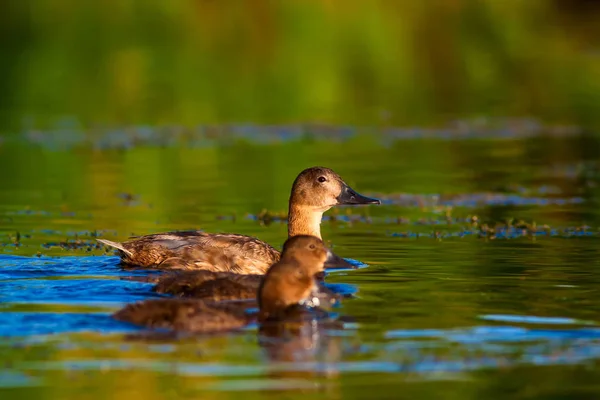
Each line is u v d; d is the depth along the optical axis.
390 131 29.98
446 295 11.46
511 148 26.84
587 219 17.56
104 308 10.59
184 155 25.83
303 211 14.60
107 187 21.27
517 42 44.19
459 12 44.78
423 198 19.89
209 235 13.54
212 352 9.02
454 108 34.19
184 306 9.97
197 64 38.75
